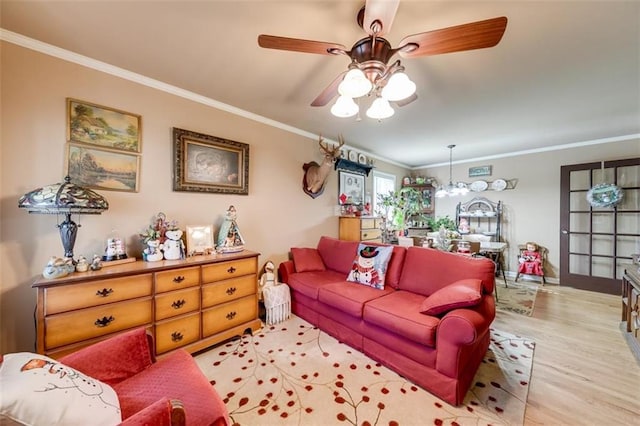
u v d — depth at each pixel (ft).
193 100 8.21
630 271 7.97
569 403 5.16
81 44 5.76
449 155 16.34
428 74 6.82
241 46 5.82
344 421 4.69
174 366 4.11
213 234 8.68
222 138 8.86
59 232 5.96
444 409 4.99
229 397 5.27
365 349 6.83
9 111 5.43
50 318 4.86
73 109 6.13
